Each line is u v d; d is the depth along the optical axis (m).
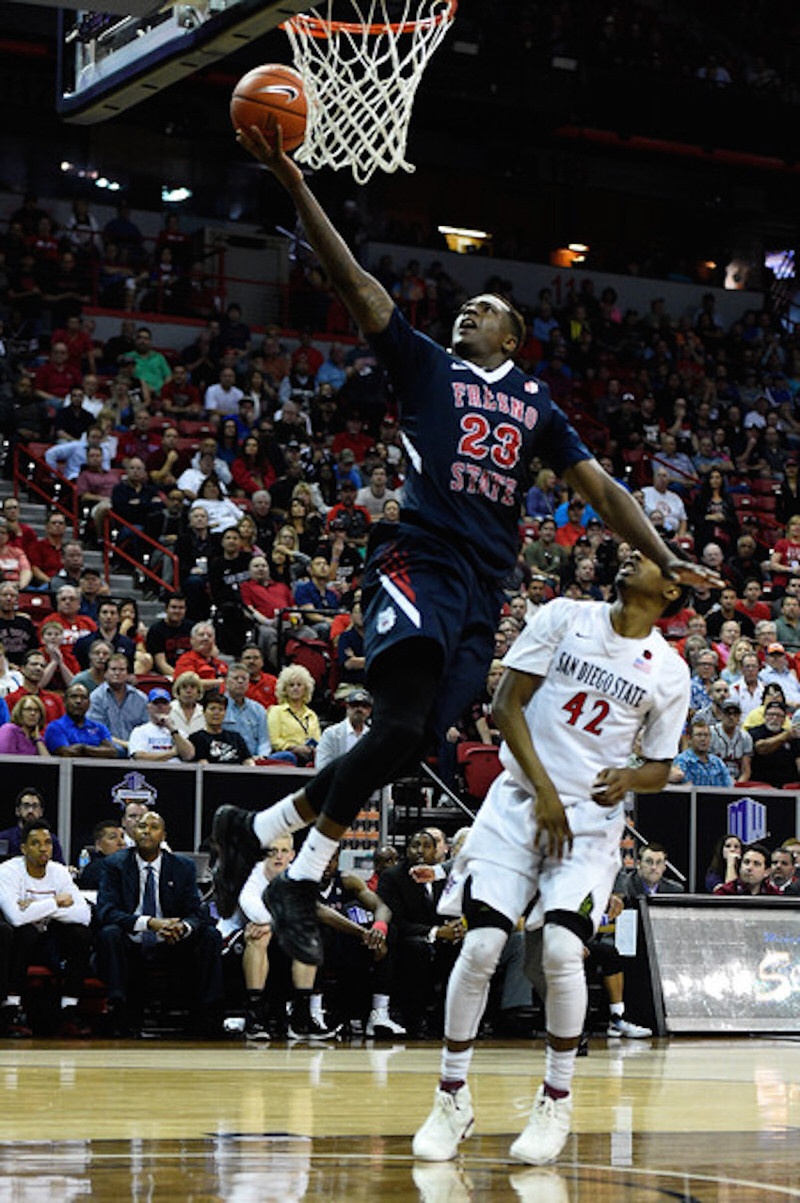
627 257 31.88
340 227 28.27
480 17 28.59
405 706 4.64
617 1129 5.83
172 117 28.45
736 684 16.34
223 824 5.03
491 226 31.44
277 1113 6.06
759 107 30.31
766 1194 4.16
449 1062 4.99
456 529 4.80
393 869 11.22
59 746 12.14
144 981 10.70
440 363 4.91
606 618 5.20
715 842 14.33
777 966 12.48
